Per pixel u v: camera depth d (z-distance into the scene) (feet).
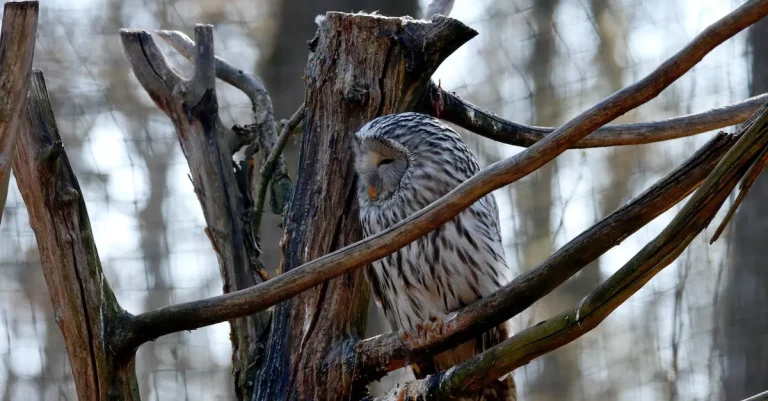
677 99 63.16
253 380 32.30
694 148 62.39
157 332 26.63
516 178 23.61
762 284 59.26
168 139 62.03
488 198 34.06
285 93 56.75
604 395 60.75
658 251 24.04
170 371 59.72
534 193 61.67
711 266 60.34
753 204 60.34
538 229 61.31
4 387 59.72
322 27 30.83
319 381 29.48
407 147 32.86
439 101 33.55
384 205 32.60
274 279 25.07
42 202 26.73
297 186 30.78
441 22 29.73
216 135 35.58
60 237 26.86
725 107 34.60
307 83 30.91
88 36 63.36
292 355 29.84
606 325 61.36
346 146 30.32
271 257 54.65
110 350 26.94
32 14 22.24
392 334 29.32
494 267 33.09
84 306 26.91
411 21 29.94
